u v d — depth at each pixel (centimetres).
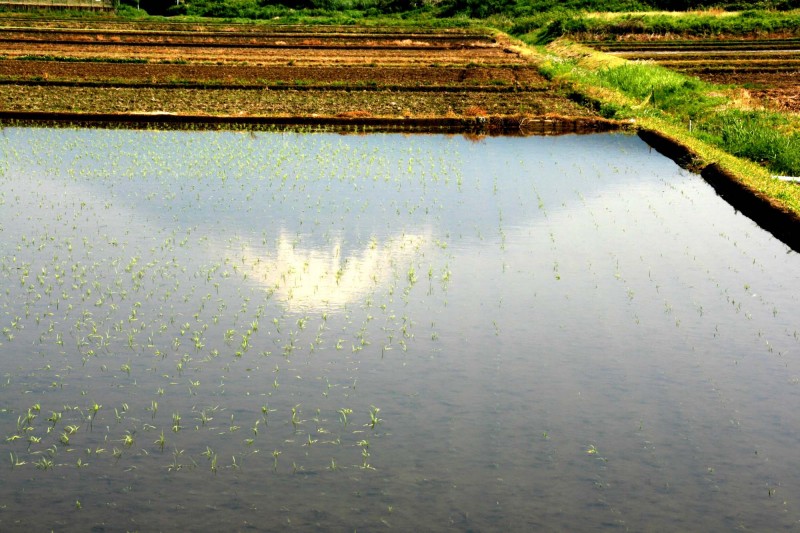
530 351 745
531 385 681
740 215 1202
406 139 1770
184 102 2064
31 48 3083
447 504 522
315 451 580
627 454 582
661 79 2356
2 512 507
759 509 523
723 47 3641
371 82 2423
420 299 862
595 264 979
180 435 599
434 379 689
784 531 501
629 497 533
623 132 1936
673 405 652
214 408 638
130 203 1193
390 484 543
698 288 909
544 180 1401
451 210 1197
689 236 1096
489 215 1175
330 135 1789
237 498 525
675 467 568
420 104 2123
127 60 2667
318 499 525
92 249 995
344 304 848
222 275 918
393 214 1168
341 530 495
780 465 572
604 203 1255
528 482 548
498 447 588
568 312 834
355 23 5128
